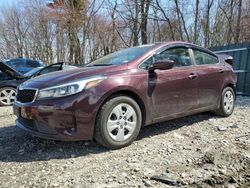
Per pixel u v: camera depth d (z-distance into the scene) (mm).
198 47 5934
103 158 4258
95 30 28625
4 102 9406
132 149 4570
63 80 4344
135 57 4961
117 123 4500
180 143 4871
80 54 29109
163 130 5480
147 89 4793
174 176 3742
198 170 3932
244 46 10508
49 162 4188
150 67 4914
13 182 3658
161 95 4984
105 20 28281
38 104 4277
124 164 4074
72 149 4598
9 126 6117
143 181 3623
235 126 5777
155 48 5199
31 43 34281
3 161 4281
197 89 5570
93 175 3779
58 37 31766
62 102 4184
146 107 4809
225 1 27047
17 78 9492
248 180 3721
